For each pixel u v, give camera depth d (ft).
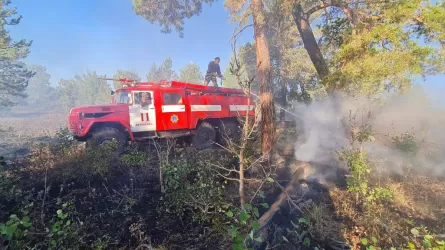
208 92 27.20
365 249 10.21
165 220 12.25
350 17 20.31
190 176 15.67
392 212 12.76
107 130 21.58
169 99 24.25
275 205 12.82
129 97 22.94
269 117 19.63
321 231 11.09
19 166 17.58
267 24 21.42
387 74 15.79
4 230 7.55
